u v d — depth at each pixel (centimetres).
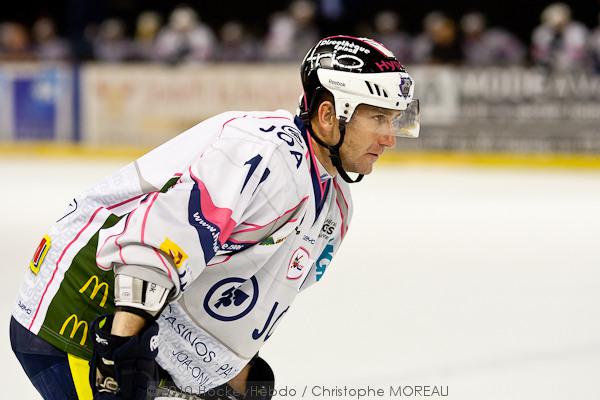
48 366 547
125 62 3581
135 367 489
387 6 3931
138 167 553
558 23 3194
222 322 550
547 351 1061
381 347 1066
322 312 1231
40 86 3550
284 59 3469
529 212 2258
